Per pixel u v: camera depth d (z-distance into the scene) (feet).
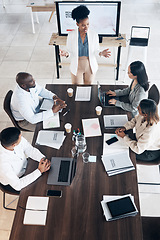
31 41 17.40
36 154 7.59
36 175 7.04
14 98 8.87
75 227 6.11
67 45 10.85
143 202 9.28
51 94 9.61
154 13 19.79
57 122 8.64
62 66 15.35
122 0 21.57
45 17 19.84
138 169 10.16
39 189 6.88
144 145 7.48
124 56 15.83
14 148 7.30
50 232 6.06
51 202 6.58
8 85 14.28
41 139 8.09
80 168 7.25
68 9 12.35
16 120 9.62
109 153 7.61
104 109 9.05
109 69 15.03
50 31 18.31
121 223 6.13
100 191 6.73
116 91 9.66
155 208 9.12
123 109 9.02
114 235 5.95
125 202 6.41
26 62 15.76
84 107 9.16
